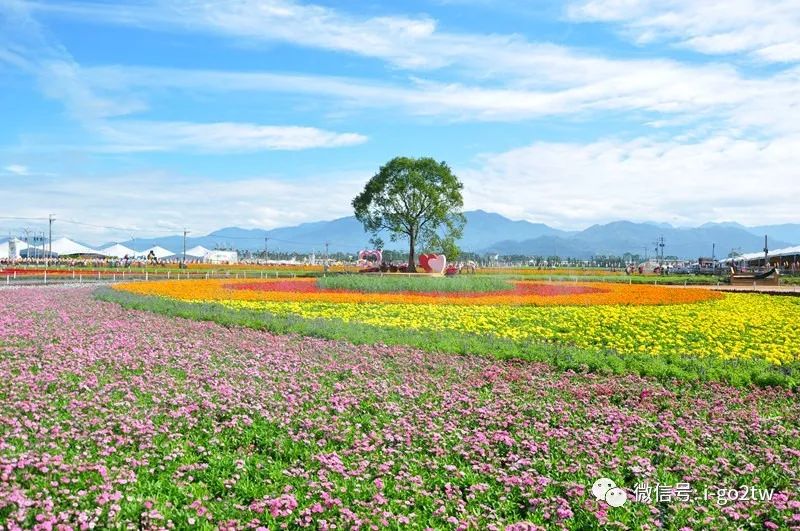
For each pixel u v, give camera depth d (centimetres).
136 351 1556
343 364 1474
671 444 973
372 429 1002
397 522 698
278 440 936
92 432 934
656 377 1427
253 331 1988
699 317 2691
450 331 2125
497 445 948
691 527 720
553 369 1504
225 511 720
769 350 1880
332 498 741
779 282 5703
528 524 695
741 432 1027
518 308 3028
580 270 9600
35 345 1593
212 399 1122
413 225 7012
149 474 817
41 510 666
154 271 7175
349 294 3562
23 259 9569
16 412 998
